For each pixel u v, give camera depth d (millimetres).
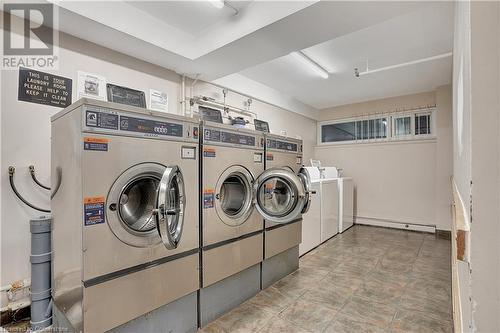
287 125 5387
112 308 1448
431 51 3363
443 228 4594
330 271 3059
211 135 2070
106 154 1447
